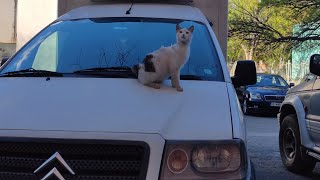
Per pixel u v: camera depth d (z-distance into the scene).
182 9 4.70
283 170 7.26
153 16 4.38
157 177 2.54
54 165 2.58
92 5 4.99
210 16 5.38
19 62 3.94
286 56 21.70
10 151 2.68
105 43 4.01
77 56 3.89
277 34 19.70
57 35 4.19
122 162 2.57
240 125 2.84
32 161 2.63
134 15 4.40
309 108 6.32
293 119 6.96
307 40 19.14
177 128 2.71
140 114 2.79
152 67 3.15
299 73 32.88
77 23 4.35
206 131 2.71
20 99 3.02
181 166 2.59
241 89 18.47
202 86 3.30
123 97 3.00
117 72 3.53
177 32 3.28
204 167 2.60
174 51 3.20
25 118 2.79
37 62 3.89
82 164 2.59
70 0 5.59
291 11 19.11
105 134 2.61
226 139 2.68
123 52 3.87
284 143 7.33
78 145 2.60
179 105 2.95
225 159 2.62
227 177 2.60
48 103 2.94
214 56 3.79
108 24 4.27
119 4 4.92
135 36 4.06
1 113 2.86
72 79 3.36
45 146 2.63
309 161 6.69
